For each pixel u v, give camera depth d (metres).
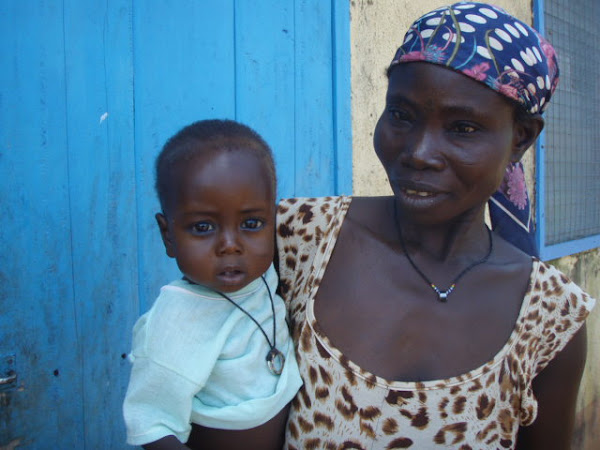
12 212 1.62
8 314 1.63
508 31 0.97
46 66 1.66
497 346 1.08
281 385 1.02
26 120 1.62
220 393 1.03
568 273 4.33
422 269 1.11
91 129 1.77
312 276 1.10
